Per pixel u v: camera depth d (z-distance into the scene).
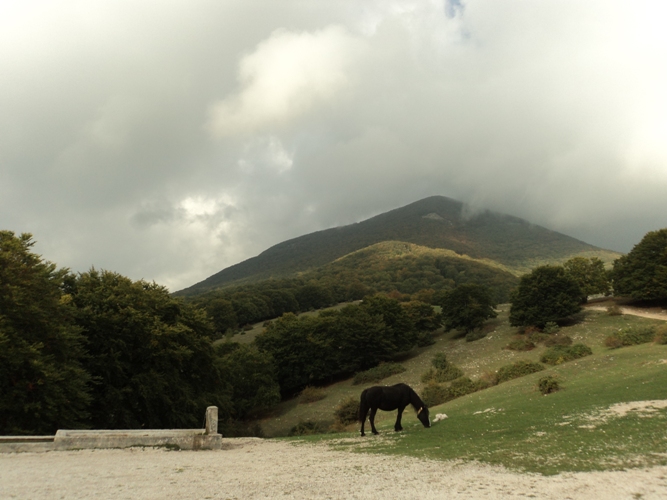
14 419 23.03
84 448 16.42
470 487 9.48
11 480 10.07
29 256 27.09
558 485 9.38
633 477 9.74
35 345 24.22
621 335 52.88
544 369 45.28
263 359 68.75
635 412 17.55
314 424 49.78
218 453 16.59
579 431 15.51
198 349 38.62
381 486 9.73
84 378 27.88
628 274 77.88
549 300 74.75
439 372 64.62
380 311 89.38
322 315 94.12
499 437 16.08
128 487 9.58
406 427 21.97
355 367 82.44
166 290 44.16
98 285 38.50
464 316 85.62
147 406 33.00
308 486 9.82
